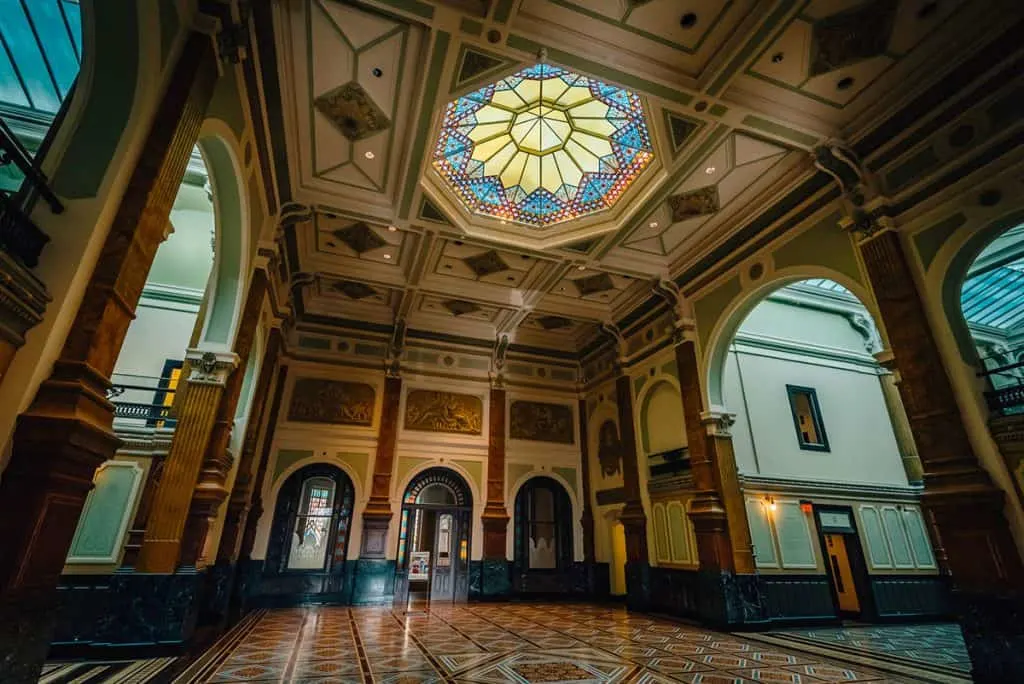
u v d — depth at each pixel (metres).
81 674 4.50
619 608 11.62
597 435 14.46
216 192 6.28
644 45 6.02
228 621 8.31
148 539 5.52
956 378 5.82
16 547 2.67
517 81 7.80
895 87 6.41
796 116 6.83
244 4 4.68
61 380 2.97
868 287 6.95
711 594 8.82
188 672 4.80
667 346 11.48
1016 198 5.55
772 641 7.60
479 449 13.85
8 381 2.80
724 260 9.69
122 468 6.97
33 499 2.79
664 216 9.17
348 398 13.09
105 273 3.30
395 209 8.91
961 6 5.50
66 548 3.07
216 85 4.95
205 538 6.11
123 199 3.53
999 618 5.08
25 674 2.72
